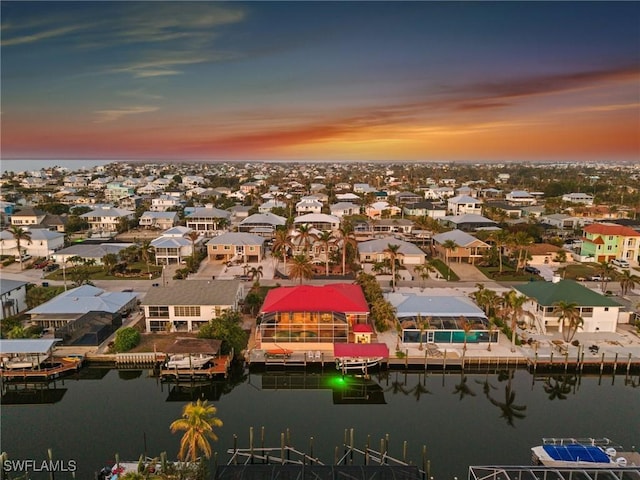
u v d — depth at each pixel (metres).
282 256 106.25
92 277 94.62
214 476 38.03
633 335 65.81
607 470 35.81
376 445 44.69
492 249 104.06
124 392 55.56
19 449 44.09
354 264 102.12
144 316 73.38
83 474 40.19
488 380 59.03
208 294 70.00
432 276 94.88
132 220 151.38
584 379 58.84
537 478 36.94
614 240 105.75
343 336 61.56
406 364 58.84
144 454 42.88
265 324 61.53
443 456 43.00
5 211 158.12
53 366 57.75
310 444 44.56
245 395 55.28
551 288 69.25
